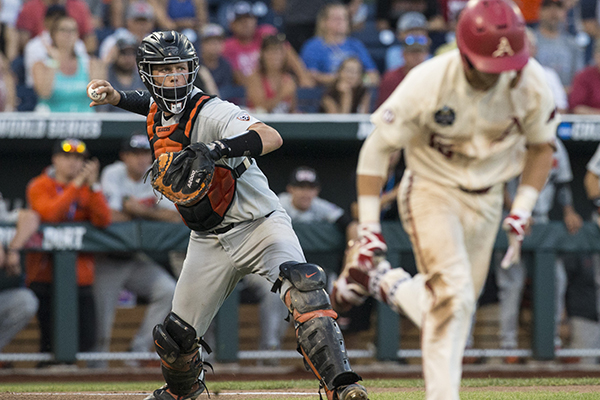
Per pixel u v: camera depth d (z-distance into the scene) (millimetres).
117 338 20922
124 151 21219
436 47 29234
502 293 21438
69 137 21875
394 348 20750
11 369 19844
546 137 12062
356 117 22328
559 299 21734
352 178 22203
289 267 9227
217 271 10117
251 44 28391
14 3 28750
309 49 28156
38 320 19984
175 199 8562
